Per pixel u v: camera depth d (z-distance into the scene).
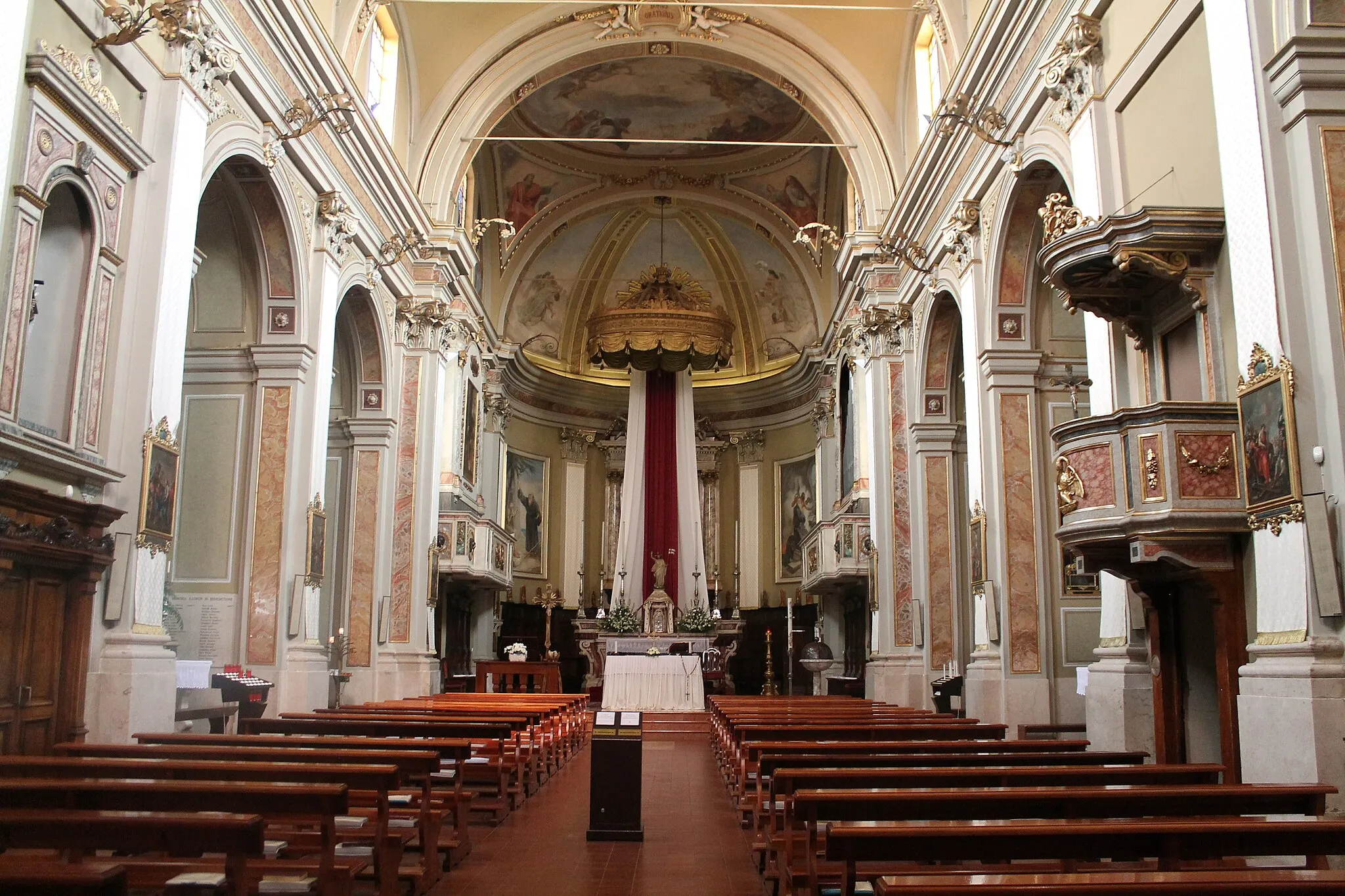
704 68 19.28
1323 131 6.06
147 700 7.64
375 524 14.94
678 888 5.55
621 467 26.89
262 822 3.36
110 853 5.08
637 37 16.59
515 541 24.61
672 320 22.64
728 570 26.41
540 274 25.42
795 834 4.87
